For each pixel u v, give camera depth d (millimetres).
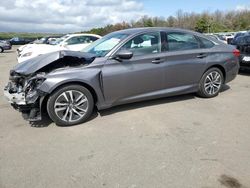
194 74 5367
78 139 3883
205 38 5605
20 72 4426
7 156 3441
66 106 4309
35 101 4066
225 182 2801
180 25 70812
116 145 3666
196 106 5230
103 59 4484
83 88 4352
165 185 2779
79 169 3113
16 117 4855
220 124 4309
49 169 3129
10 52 26094
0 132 4191
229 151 3426
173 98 5750
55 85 4105
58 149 3596
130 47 4699
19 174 3043
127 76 4633
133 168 3100
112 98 4629
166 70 4988
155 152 3443
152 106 5238
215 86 5762
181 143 3670
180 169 3051
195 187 2736
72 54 4480
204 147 3543
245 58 8164
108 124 4398
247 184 2764
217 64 5602
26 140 3889
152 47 4898
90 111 4496
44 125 4422
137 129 4180
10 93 4375
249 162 3164
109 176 2961
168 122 4434
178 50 5152
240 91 6383
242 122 4379
